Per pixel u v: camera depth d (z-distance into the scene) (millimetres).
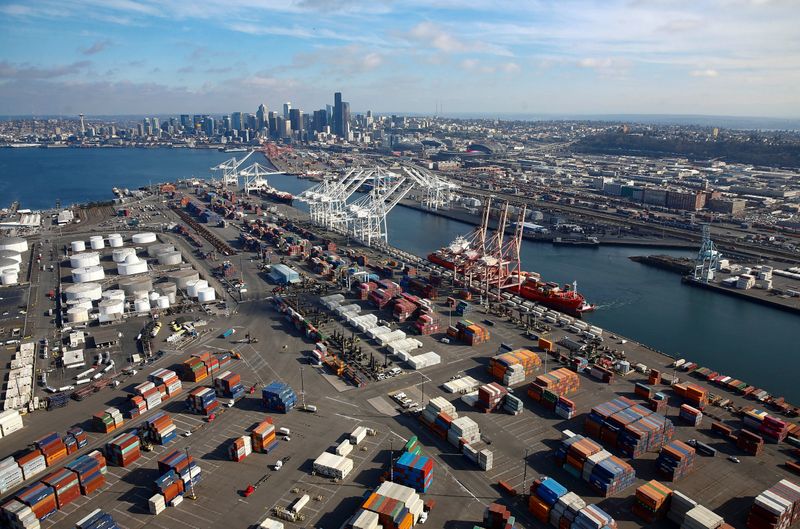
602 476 84750
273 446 97312
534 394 115062
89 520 76562
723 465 93000
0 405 112062
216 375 124688
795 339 162750
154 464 93000
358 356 133250
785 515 76625
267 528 76875
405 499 79750
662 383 123500
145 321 158375
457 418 101875
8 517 78000
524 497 84562
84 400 114125
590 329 155875
